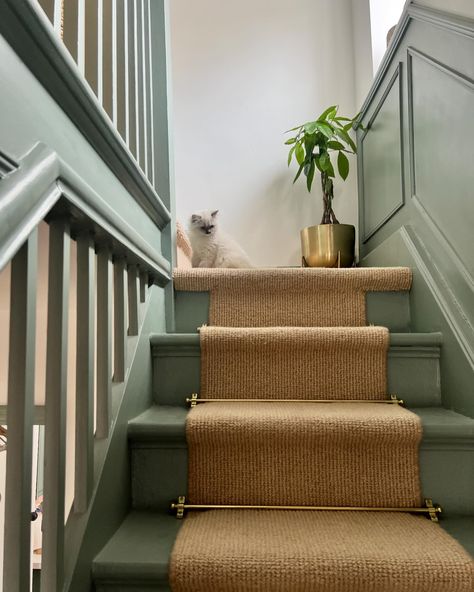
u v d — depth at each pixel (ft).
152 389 4.30
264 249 8.93
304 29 9.27
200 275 5.08
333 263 7.49
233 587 2.63
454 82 4.34
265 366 4.36
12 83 1.78
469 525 3.21
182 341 4.29
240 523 3.18
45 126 2.07
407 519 3.28
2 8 1.67
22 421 1.88
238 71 9.27
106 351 3.05
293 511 3.42
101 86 2.97
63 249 2.37
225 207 9.04
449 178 4.48
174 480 3.54
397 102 6.15
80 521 2.52
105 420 3.00
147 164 4.58
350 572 2.62
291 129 8.54
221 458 3.57
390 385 4.32
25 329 1.90
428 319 4.64
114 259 3.44
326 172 7.75
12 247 1.52
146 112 4.61
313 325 5.11
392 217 6.41
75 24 2.56
